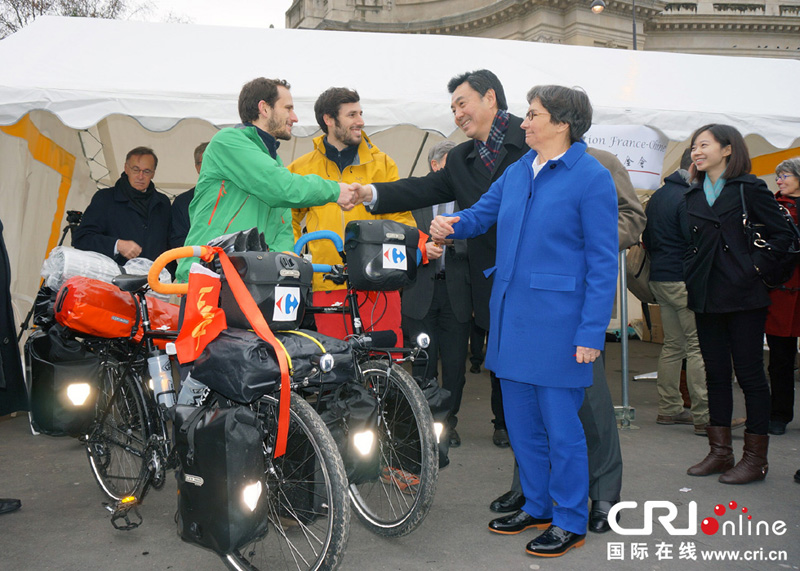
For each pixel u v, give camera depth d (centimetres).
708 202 329
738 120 491
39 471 353
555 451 247
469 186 315
